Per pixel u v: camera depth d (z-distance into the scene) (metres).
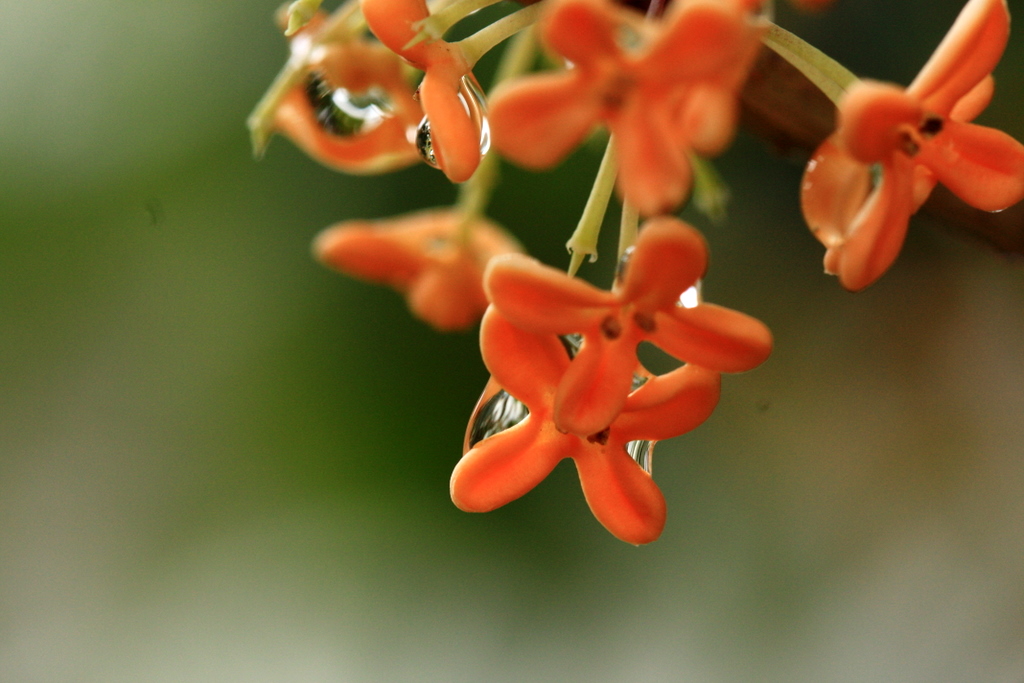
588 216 0.13
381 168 0.15
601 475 0.13
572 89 0.12
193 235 0.22
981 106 0.13
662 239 0.12
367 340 0.22
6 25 0.22
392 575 0.22
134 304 0.22
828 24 0.20
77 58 0.22
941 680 0.21
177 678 0.22
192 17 0.22
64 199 0.22
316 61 0.14
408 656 0.22
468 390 0.22
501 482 0.13
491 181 0.16
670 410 0.13
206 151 0.22
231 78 0.22
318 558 0.22
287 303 0.22
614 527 0.13
